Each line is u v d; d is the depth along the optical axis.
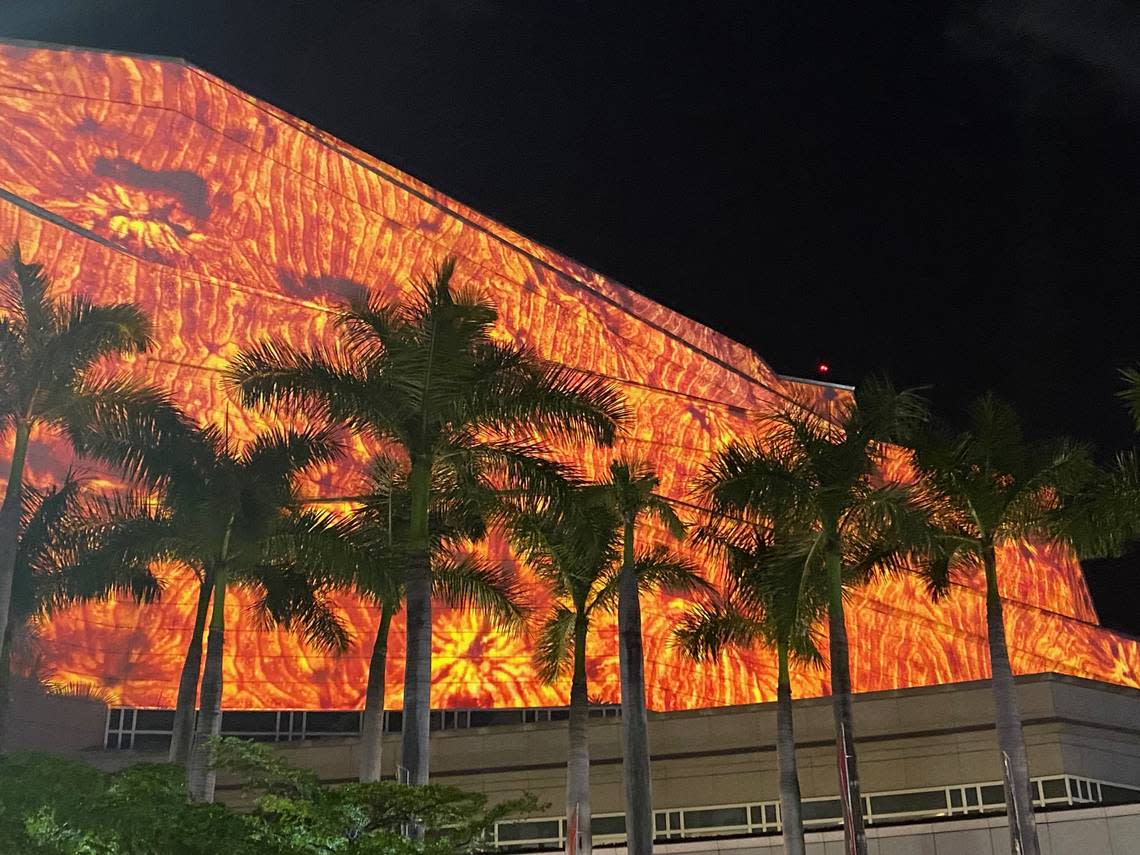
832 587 26.47
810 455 26.67
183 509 26.73
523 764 39.75
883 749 37.44
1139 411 27.36
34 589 27.64
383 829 20.05
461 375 23.77
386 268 52.66
